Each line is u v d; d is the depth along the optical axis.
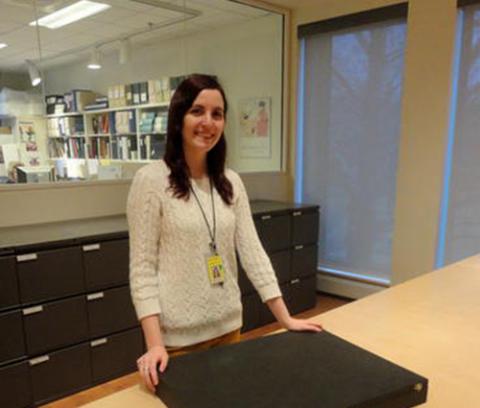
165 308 1.13
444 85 2.97
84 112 3.68
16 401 2.08
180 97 1.15
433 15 2.96
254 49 3.99
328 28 3.60
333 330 1.20
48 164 3.25
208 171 1.24
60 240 2.14
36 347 2.12
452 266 1.86
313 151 3.94
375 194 3.56
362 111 3.55
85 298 2.26
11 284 2.00
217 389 0.81
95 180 2.88
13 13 3.32
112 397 0.88
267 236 3.15
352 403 0.76
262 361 0.93
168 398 0.83
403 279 3.34
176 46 3.95
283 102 4.00
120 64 3.96
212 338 1.20
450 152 3.11
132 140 3.81
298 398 0.77
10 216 2.49
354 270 3.78
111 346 2.38
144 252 1.11
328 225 3.92
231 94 4.01
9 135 3.30
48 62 3.70
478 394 0.89
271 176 3.97
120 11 3.51
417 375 0.87
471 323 1.25
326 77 3.75
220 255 1.20
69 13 3.46
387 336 1.16
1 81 3.43
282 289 3.34
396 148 3.39
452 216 3.15
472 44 2.94
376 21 3.32
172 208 1.12
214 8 3.63
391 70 3.34
